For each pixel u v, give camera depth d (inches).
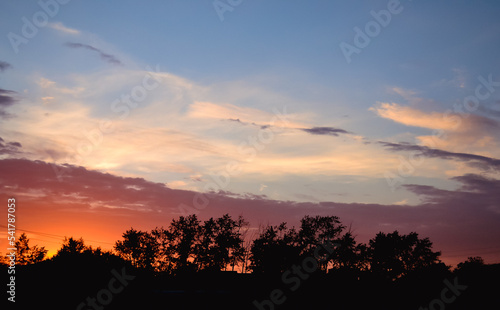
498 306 1450.5
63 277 1518.2
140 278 1753.2
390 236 2556.6
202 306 1460.4
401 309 1535.4
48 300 1389.0
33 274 1461.6
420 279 1764.3
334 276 1764.3
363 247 2437.3
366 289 1647.4
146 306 1435.8
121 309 1418.6
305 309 1503.4
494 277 1573.6
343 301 1567.4
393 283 1795.0
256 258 2063.2
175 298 1456.7
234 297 1537.9
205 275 2057.1
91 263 1652.3
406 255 2551.7
